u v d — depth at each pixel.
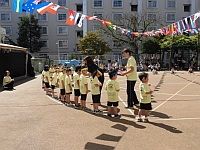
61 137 4.41
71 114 6.12
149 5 42.25
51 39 42.88
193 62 25.16
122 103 7.54
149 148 3.83
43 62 24.92
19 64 17.78
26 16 40.41
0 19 42.00
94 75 6.18
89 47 35.94
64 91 7.81
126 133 4.56
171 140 4.16
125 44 38.47
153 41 32.09
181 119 5.47
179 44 24.67
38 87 12.05
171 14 42.69
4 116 6.03
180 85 11.89
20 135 4.57
